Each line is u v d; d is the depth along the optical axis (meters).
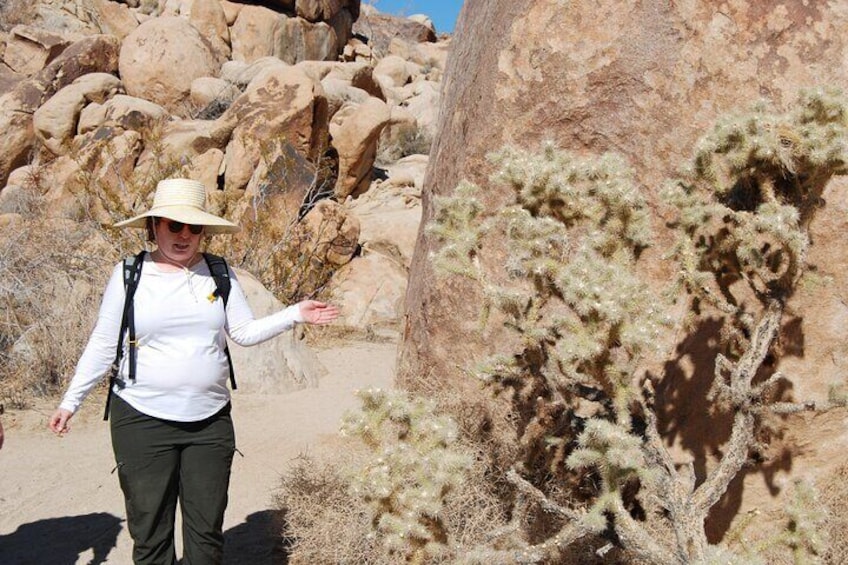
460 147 4.34
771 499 3.41
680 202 2.97
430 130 21.66
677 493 2.70
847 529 3.21
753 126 2.72
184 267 3.24
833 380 3.37
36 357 6.82
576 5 3.84
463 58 4.71
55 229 8.96
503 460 3.63
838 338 3.34
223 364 3.30
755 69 3.54
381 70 26.94
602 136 3.78
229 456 3.33
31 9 23.16
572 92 3.83
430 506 2.52
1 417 6.07
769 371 3.39
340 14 26.92
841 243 3.32
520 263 2.74
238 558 4.01
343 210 10.70
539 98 3.92
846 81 3.44
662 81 3.66
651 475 2.53
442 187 4.54
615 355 3.64
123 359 3.17
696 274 2.97
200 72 18.53
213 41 22.64
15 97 16.92
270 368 6.76
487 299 2.95
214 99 17.88
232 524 4.39
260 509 4.57
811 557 2.88
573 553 3.24
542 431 3.56
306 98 13.72
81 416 6.17
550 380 2.93
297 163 12.22
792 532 2.90
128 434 3.18
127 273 3.17
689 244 3.00
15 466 5.22
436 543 2.63
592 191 2.83
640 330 2.48
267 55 23.81
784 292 2.87
